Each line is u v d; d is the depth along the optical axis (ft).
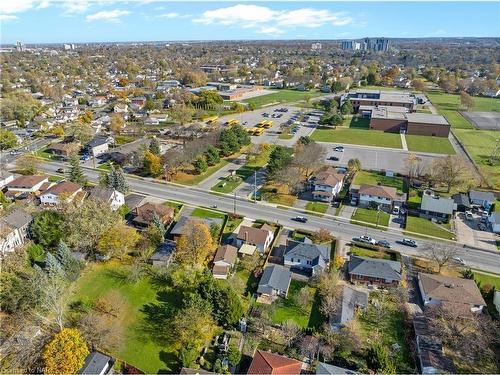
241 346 165.27
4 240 215.10
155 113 582.35
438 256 222.69
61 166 382.01
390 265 210.38
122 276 209.56
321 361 156.97
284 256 220.64
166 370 154.71
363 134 496.64
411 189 326.24
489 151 424.46
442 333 167.12
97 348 161.17
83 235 217.77
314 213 285.64
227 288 177.68
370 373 149.38
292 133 497.05
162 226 238.68
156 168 345.72
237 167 375.86
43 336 161.48
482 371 153.69
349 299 185.98
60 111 594.65
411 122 490.08
